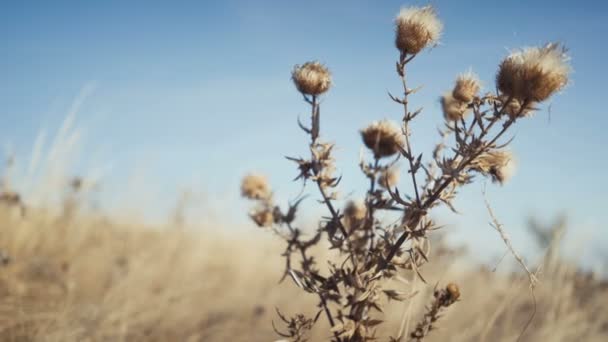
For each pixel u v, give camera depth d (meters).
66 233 1.08
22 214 1.00
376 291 0.45
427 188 0.45
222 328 0.84
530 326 0.82
